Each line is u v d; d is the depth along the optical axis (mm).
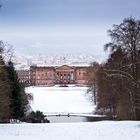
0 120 58969
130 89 51406
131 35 52125
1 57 55031
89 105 139000
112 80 55281
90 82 100938
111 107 60812
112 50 53344
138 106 50438
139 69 51562
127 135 27578
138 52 52094
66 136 27562
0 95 58625
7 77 63438
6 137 26984
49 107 137125
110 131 30672
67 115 110312
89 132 30234
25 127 36062
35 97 164250
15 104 66750
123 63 52781
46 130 32438
